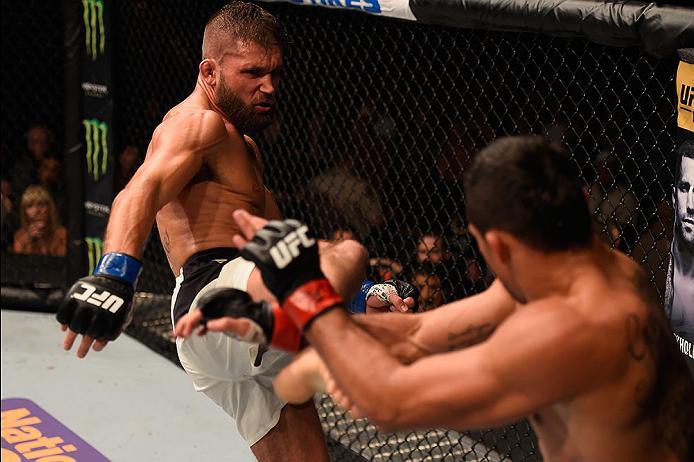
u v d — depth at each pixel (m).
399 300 2.37
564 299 1.33
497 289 1.60
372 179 3.45
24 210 4.36
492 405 1.30
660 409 1.39
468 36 2.81
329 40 3.54
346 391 1.35
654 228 2.57
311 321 1.38
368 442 2.98
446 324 1.60
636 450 1.37
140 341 4.04
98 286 1.81
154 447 3.08
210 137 2.08
